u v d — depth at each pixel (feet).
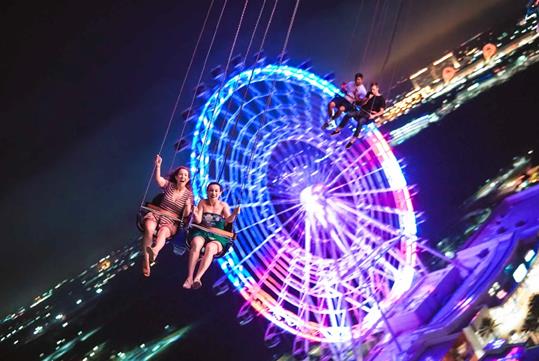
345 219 78.64
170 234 40.86
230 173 68.95
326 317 79.92
